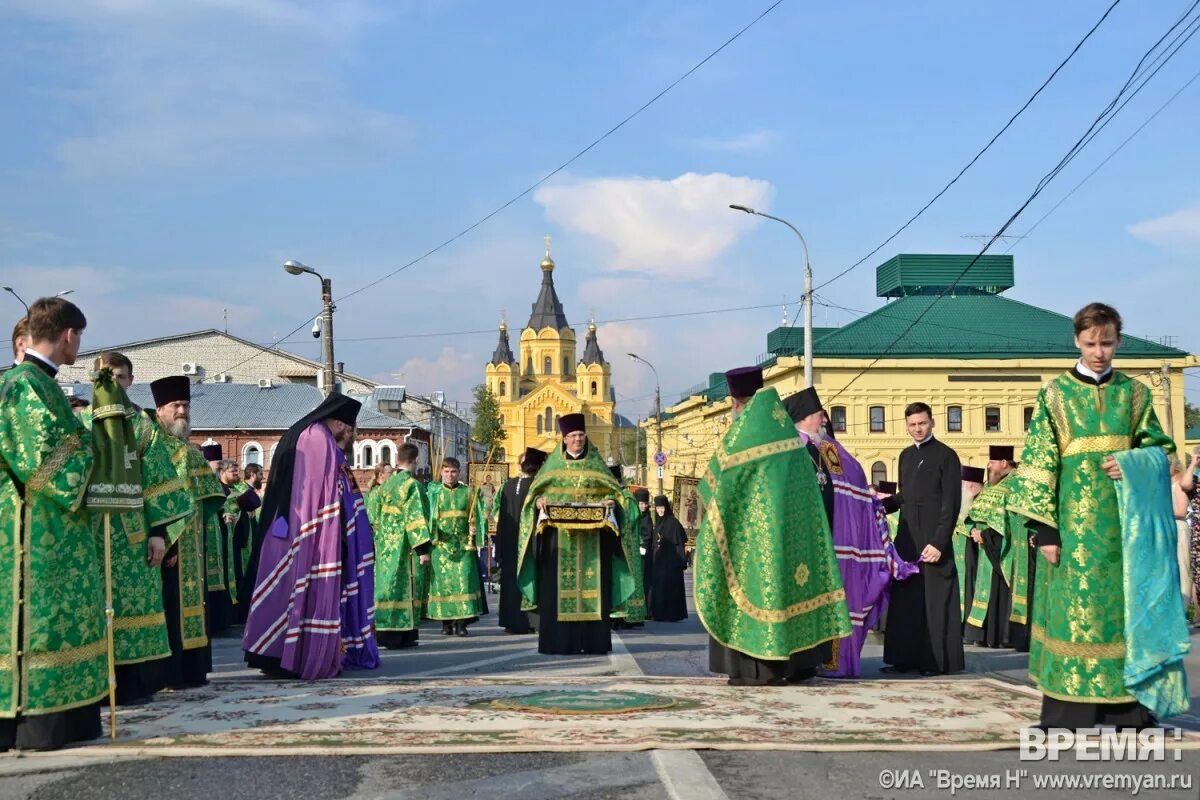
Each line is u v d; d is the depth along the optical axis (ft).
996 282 218.38
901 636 33.40
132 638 26.55
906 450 34.96
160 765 19.52
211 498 31.83
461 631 54.24
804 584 28.66
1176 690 21.33
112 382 22.57
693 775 18.38
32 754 20.35
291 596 33.68
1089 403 22.04
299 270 94.22
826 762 19.48
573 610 41.96
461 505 54.13
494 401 406.00
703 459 272.92
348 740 20.99
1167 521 21.59
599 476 42.42
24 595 20.90
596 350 536.01
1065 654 21.83
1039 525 22.07
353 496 36.68
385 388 224.53
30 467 20.98
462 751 20.03
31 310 22.07
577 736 21.18
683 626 62.13
